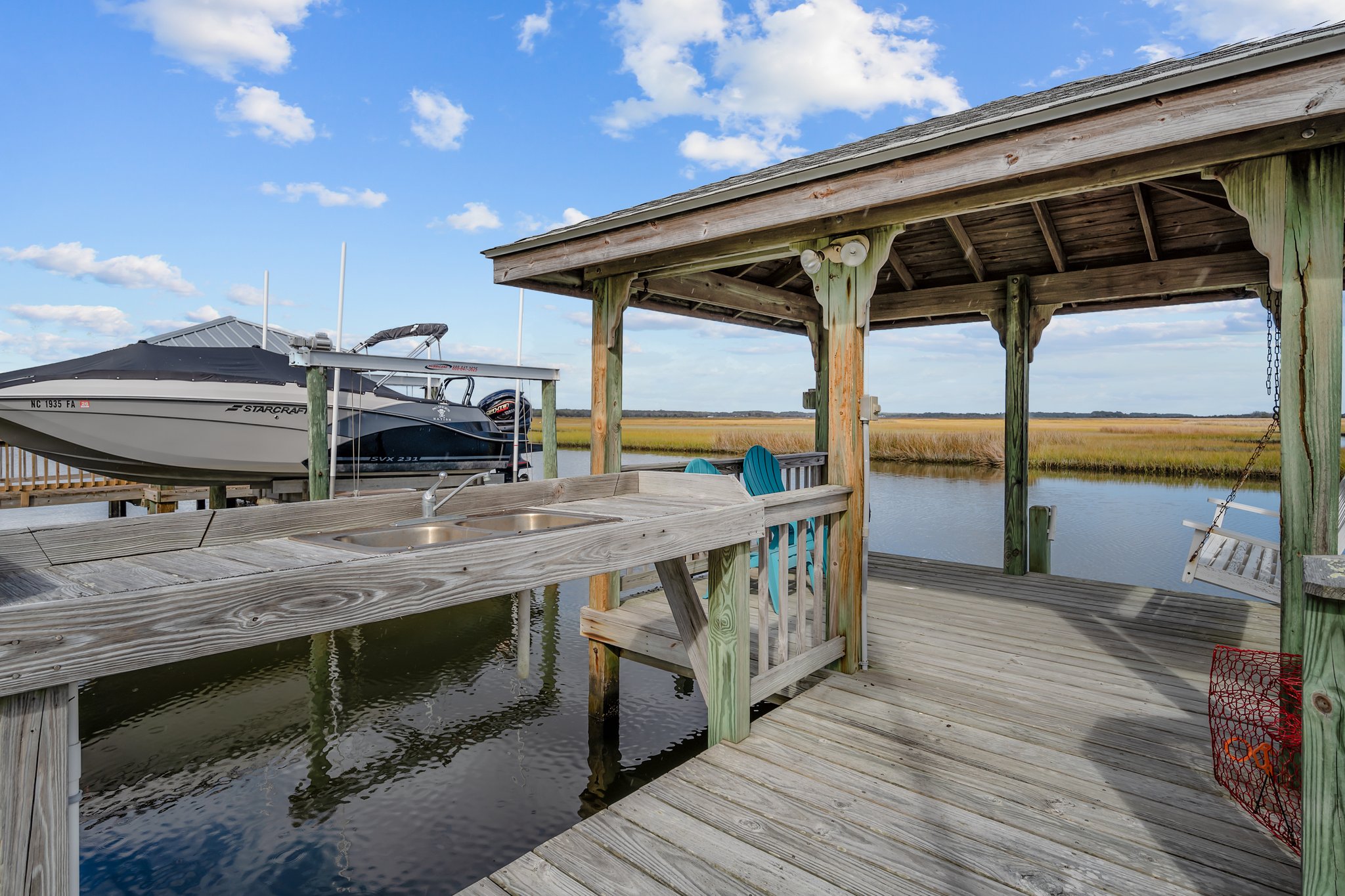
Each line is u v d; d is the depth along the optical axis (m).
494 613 6.77
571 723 4.29
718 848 1.91
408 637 6.02
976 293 5.77
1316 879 1.36
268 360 8.83
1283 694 2.21
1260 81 2.05
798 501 3.03
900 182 2.79
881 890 1.72
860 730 2.68
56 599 1.22
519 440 11.01
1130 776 2.30
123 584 1.37
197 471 8.16
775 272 5.82
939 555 8.81
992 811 2.09
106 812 3.30
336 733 4.17
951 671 3.34
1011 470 5.51
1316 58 1.96
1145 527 11.27
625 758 3.82
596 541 2.07
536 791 3.49
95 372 7.47
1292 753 2.19
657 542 2.28
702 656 2.86
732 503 2.84
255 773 3.69
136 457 7.67
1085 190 2.63
